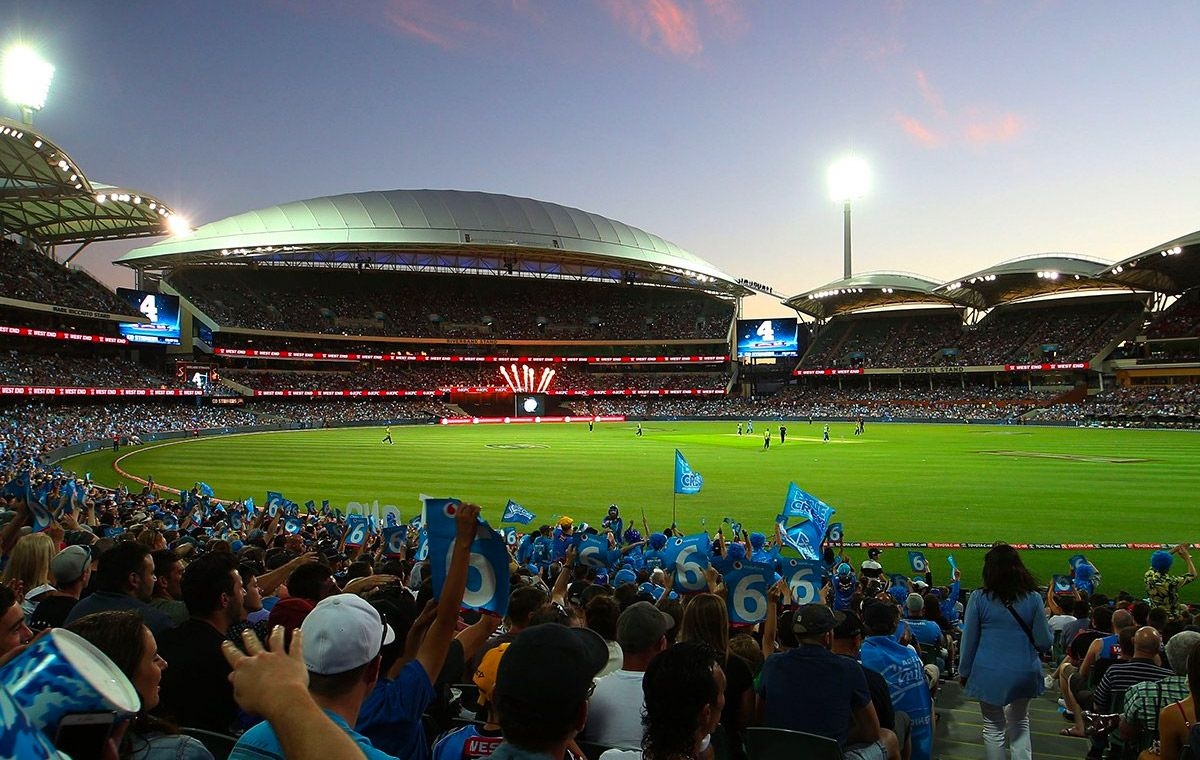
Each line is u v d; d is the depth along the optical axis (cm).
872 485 3741
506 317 12681
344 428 9438
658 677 328
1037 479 3878
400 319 12006
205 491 2994
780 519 1847
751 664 620
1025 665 674
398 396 11900
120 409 7944
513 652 275
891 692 625
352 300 11988
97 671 210
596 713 462
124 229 7788
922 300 11588
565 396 12519
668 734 321
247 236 10038
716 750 505
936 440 6662
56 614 631
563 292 13400
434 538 442
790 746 455
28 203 6881
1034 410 9544
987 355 11044
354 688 285
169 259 10381
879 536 2548
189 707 447
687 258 13075
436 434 8138
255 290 11431
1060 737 867
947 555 2303
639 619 480
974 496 3341
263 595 879
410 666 387
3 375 6756
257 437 7519
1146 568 2105
